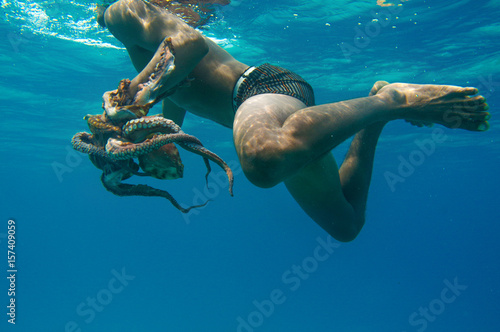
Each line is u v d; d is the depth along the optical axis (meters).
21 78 15.90
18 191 60.84
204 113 3.31
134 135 2.13
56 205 84.06
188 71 2.67
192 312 71.19
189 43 2.62
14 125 23.45
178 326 62.56
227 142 30.09
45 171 43.44
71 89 17.30
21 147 30.36
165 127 2.07
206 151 1.95
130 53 3.13
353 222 3.63
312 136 2.15
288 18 10.95
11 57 13.83
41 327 61.47
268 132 2.12
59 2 9.81
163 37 2.68
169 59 2.32
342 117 2.29
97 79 16.11
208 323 62.91
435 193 74.00
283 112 2.39
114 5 2.88
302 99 2.86
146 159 2.11
